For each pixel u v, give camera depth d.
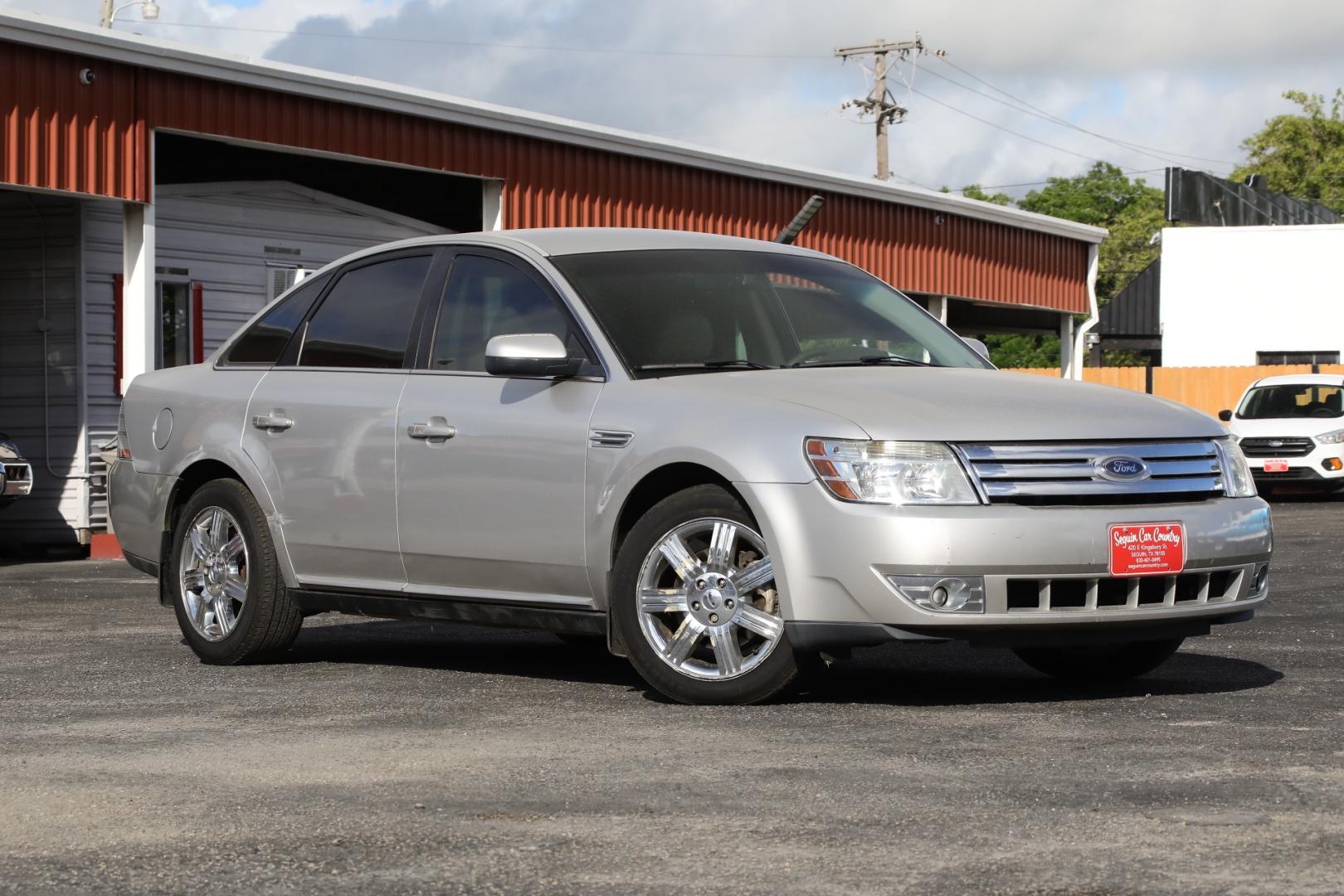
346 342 9.42
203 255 23.64
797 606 7.29
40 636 11.36
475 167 24.83
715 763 6.19
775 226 31.41
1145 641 8.28
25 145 19.12
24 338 21.89
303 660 9.78
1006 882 4.52
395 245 9.52
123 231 21.30
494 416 8.40
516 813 5.44
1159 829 5.06
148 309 20.64
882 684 8.30
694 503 7.61
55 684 8.79
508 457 8.29
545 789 5.80
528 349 8.03
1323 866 4.62
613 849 4.95
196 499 9.82
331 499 9.12
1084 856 4.76
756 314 8.66
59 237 21.69
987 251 38.97
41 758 6.56
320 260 25.41
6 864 4.94
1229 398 46.69
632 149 27.47
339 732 7.07
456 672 9.08
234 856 4.96
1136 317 68.06
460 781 5.98
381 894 4.55
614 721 7.23
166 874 4.79
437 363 8.88
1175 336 54.66
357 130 23.05
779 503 7.31
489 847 5.00
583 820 5.33
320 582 9.27
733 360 8.33
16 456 19.36
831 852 4.86
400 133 23.64
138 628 11.95
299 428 9.33
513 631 11.34
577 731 6.97
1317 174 107.38
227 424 9.74
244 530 9.52
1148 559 7.31
